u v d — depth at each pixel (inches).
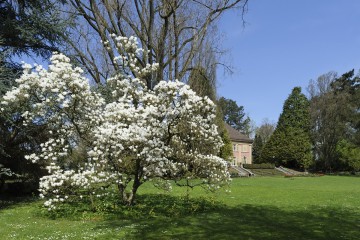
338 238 311.7
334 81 2166.6
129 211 411.5
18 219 385.7
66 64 382.0
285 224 375.9
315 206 531.2
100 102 431.2
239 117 3499.0
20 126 509.7
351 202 592.7
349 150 1982.0
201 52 870.4
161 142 402.9
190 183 826.2
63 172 416.5
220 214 428.8
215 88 942.4
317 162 2165.4
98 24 743.7
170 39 787.4
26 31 520.4
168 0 717.3
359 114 1925.4
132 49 462.9
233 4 750.5
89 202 463.2
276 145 2071.9
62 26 564.4
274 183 1121.4
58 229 328.8
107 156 402.9
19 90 383.6
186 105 383.9
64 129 446.0
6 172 507.2
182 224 357.7
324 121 2028.8
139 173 440.8
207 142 451.2
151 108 389.7
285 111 2095.2
